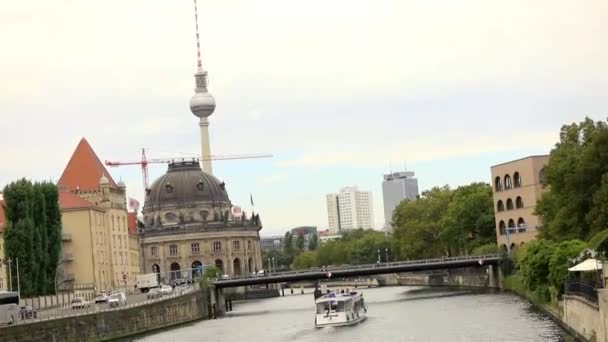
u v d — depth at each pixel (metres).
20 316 141.75
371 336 144.75
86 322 151.12
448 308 185.38
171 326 195.00
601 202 152.38
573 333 118.81
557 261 138.00
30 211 196.75
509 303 182.75
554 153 184.12
